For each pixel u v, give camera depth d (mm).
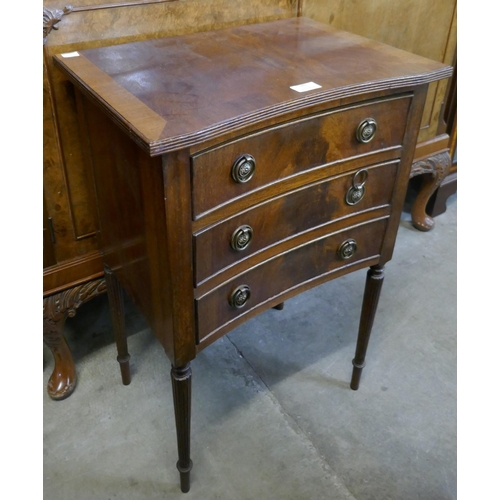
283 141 905
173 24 1189
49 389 1392
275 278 1072
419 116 1061
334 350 1579
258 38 1170
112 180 1003
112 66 992
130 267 1069
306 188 993
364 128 986
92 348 1538
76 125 1161
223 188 866
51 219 1218
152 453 1282
